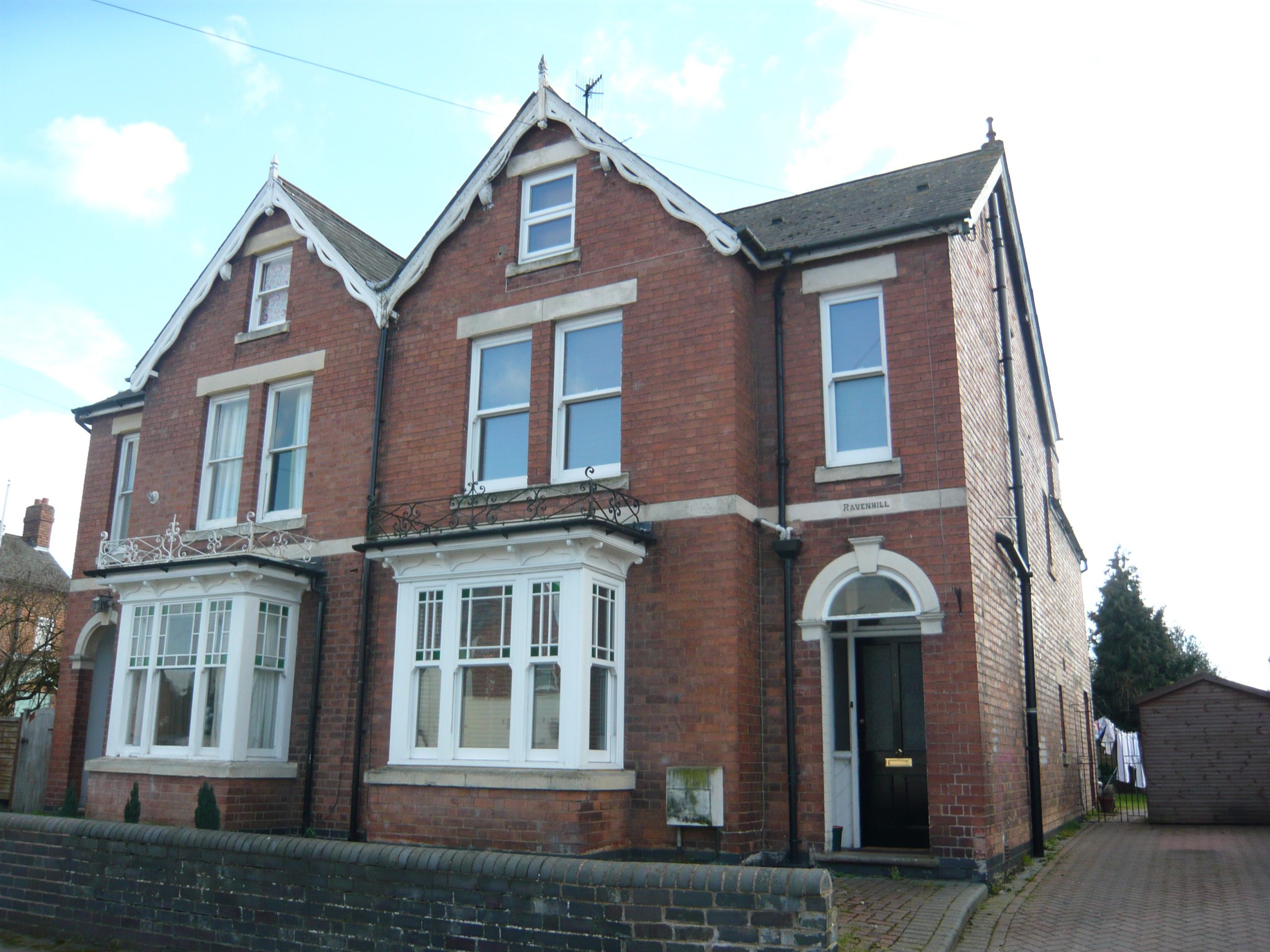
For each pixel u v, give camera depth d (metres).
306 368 14.73
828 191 14.50
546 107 13.58
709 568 11.19
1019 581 13.46
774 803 11.04
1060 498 20.75
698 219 12.10
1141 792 25.39
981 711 10.31
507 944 6.81
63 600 30.55
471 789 10.85
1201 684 17.03
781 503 11.58
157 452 15.89
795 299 12.22
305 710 13.27
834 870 10.59
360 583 13.34
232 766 12.27
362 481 13.79
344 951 7.44
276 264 15.88
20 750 16.72
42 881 9.28
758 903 6.16
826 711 11.03
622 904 6.50
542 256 13.28
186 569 13.12
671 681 11.10
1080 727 19.58
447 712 11.34
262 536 14.42
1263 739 16.53
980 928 8.50
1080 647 20.81
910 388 11.35
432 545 11.58
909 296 11.59
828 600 11.20
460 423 13.24
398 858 7.38
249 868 8.06
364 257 15.95
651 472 11.78
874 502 11.19
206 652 12.96
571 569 10.88
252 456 14.86
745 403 11.78
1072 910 9.17
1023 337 16.36
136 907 8.64
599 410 12.59
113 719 13.46
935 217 11.38
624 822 10.88
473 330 13.46
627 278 12.53
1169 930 8.28
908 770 11.54
